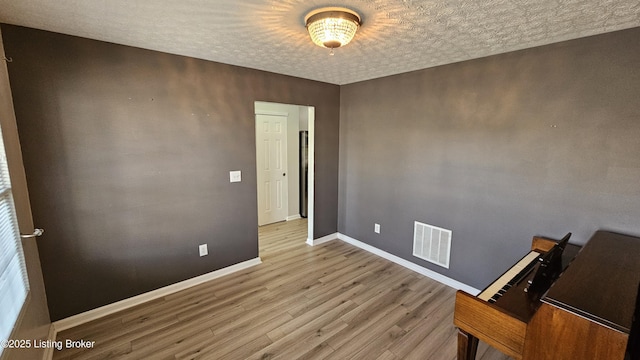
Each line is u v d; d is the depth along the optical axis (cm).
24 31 185
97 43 211
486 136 247
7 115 165
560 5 146
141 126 237
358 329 219
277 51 235
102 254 229
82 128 211
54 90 198
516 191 233
